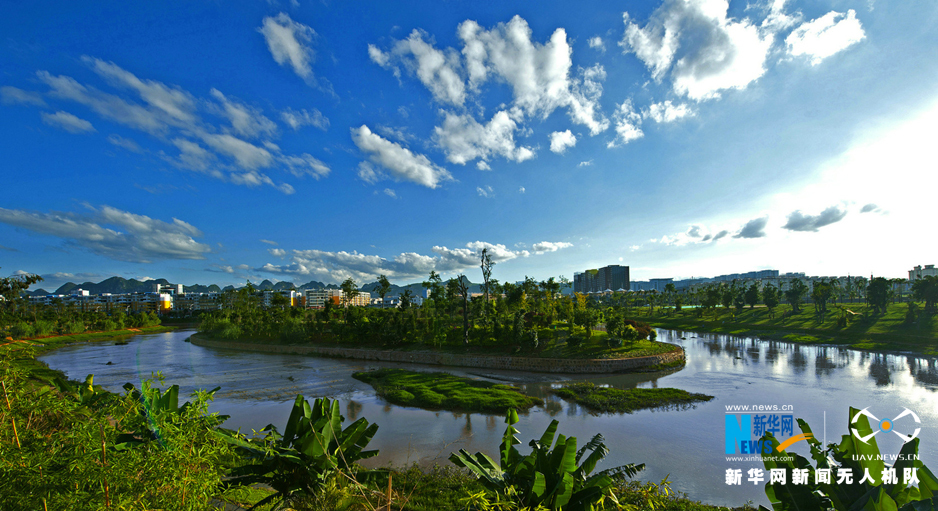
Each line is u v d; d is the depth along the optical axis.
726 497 12.94
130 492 4.00
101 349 59.88
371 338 53.00
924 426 19.91
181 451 4.36
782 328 67.56
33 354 4.88
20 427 4.85
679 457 16.39
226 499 5.70
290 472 6.62
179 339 77.25
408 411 24.11
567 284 75.31
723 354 46.84
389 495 5.89
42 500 3.85
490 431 20.00
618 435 19.14
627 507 5.45
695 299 126.06
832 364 38.72
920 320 56.88
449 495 10.38
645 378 34.25
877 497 3.79
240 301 89.94
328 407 7.05
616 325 45.50
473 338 48.16
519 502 5.20
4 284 71.44
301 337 58.12
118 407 5.30
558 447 5.59
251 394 29.02
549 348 43.16
